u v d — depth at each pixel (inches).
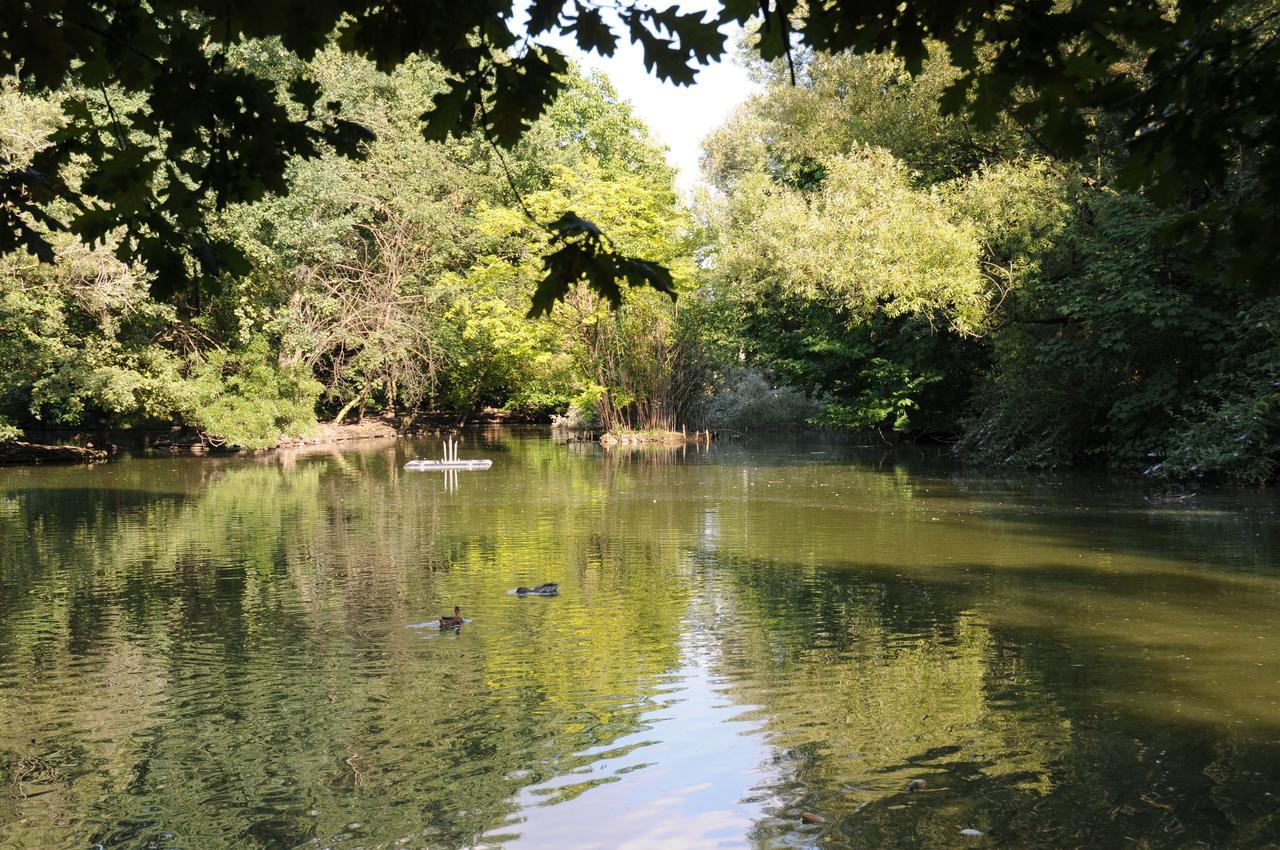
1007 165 1021.8
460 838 200.7
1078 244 904.9
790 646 339.3
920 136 1178.6
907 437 1459.2
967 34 120.2
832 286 1070.4
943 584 435.8
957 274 967.0
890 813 207.2
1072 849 189.8
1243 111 119.3
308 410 1491.1
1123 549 510.3
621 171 1715.1
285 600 420.5
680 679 303.9
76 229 132.3
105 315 1063.6
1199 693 281.0
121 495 819.4
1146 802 209.8
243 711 279.7
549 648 341.1
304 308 1512.1
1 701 291.6
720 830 201.3
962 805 210.2
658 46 115.2
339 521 659.4
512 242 1552.7
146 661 331.9
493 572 478.0
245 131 125.7
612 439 1475.1
